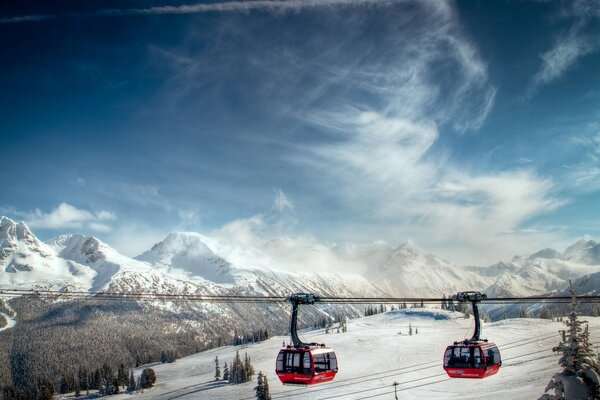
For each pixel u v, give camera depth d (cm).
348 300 4028
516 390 13950
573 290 4284
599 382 3978
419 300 3834
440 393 15712
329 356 4509
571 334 4188
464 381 17038
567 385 4012
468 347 4562
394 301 3878
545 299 3747
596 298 3778
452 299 3912
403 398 15775
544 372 16012
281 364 4406
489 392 14488
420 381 18850
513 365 18488
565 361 4147
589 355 4119
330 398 17688
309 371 4284
